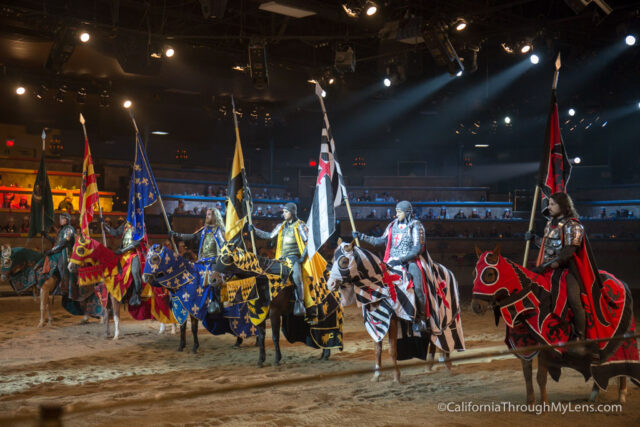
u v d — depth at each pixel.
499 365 8.62
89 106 30.48
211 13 15.34
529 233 6.83
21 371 8.86
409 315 7.25
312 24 22.56
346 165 43.22
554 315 5.94
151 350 10.78
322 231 8.27
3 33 19.48
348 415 5.91
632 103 29.88
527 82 30.23
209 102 27.59
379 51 22.97
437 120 38.06
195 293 10.23
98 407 2.53
